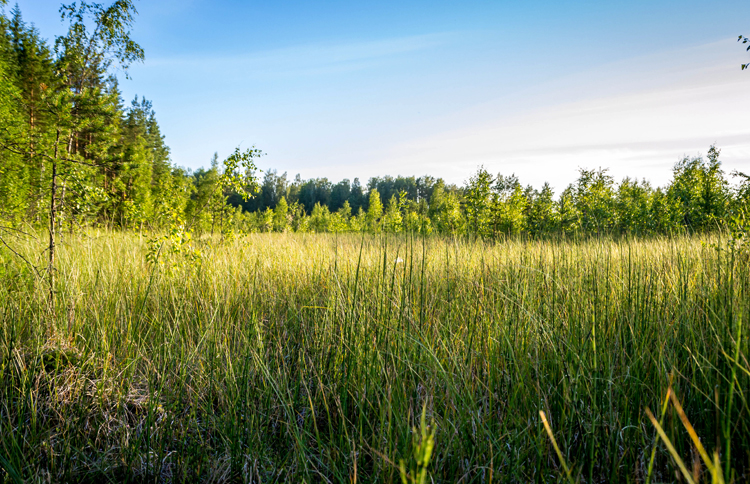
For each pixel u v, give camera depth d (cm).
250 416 231
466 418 204
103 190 430
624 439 190
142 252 517
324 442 220
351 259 492
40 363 257
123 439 216
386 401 214
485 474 186
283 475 201
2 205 381
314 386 267
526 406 208
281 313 388
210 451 218
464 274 404
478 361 263
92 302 341
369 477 185
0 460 182
